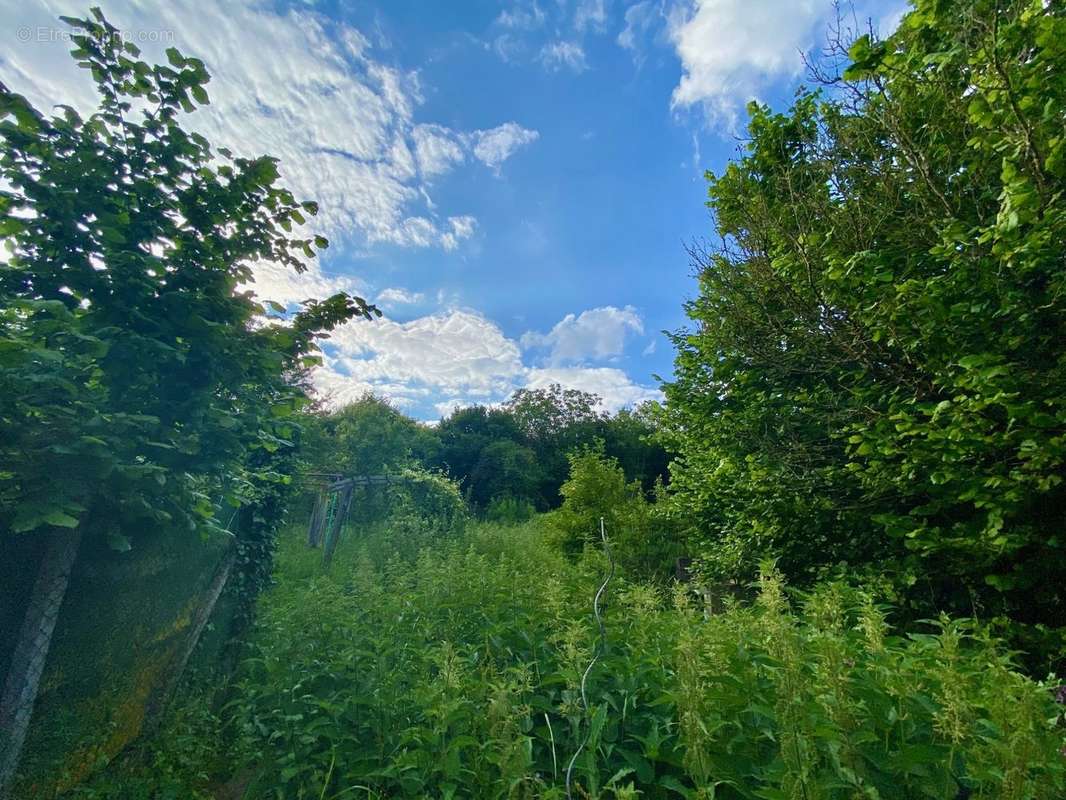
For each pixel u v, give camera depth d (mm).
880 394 4637
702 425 6441
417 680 2867
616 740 2354
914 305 3820
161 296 2439
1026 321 3502
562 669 2674
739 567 5797
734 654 2365
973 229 3420
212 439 2547
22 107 2139
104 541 2725
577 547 10930
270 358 2617
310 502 11156
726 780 1840
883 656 2084
